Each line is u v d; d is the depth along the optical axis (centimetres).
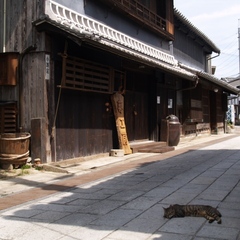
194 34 2302
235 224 474
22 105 995
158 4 1769
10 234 463
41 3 964
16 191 727
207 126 2566
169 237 431
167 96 1788
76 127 1110
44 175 896
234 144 1714
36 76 977
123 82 1373
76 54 1072
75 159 1095
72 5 1116
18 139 915
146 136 1631
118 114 1307
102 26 1230
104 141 1267
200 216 501
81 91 1133
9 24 1020
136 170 965
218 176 827
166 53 1825
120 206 584
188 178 812
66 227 484
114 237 438
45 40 969
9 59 997
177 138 1634
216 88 2486
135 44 1447
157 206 575
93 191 710
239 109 5262
